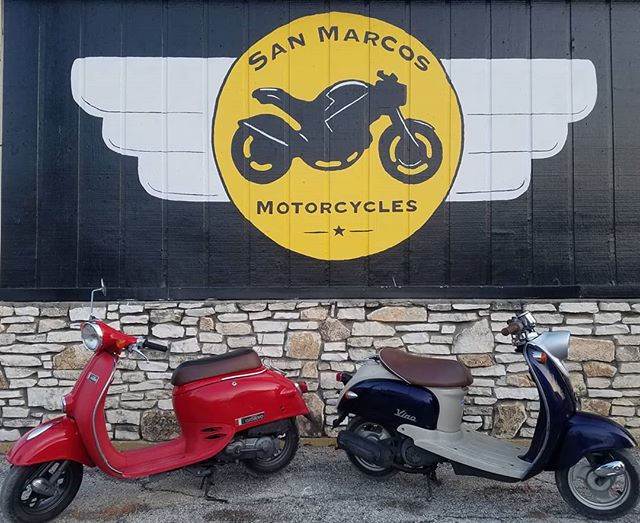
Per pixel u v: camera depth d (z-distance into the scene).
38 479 3.37
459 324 4.83
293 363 4.80
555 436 3.48
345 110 4.95
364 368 4.03
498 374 4.77
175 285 4.86
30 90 4.91
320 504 3.68
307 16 4.95
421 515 3.54
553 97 4.95
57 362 4.77
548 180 4.93
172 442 3.88
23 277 4.85
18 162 4.88
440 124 4.94
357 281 4.86
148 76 4.92
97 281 4.85
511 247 4.89
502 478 3.55
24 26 4.91
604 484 3.48
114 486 3.96
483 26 4.96
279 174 4.91
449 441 3.75
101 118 4.90
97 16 4.93
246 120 4.93
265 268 4.87
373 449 3.73
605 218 4.91
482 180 4.91
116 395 4.74
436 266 4.88
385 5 4.95
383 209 4.90
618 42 4.93
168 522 3.46
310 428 4.77
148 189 4.89
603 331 4.80
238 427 3.76
